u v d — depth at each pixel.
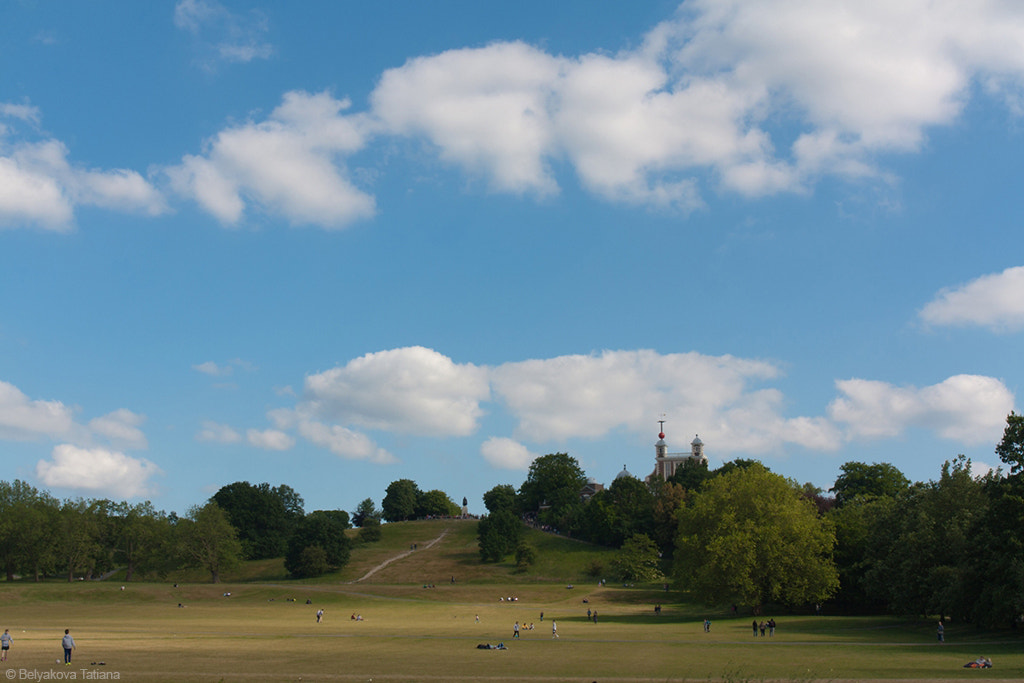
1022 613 61.41
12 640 65.38
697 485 187.00
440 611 115.00
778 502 100.12
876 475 154.12
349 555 179.25
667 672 47.38
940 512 82.25
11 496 162.75
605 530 178.75
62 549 151.38
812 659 53.78
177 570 176.62
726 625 87.94
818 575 94.06
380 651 59.75
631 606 123.50
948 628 76.81
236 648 60.91
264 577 172.38
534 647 63.34
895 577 82.62
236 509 195.25
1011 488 63.88
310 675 44.94
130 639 67.94
